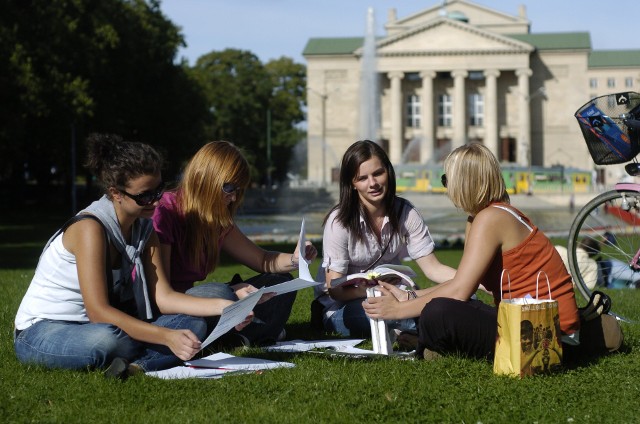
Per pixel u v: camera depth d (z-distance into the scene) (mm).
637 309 10320
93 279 6445
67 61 46531
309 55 112000
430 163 92250
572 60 108438
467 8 120062
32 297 6711
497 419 5156
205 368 6602
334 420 5113
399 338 7574
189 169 7406
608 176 106125
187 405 5500
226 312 6438
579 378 6129
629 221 10945
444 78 111188
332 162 111375
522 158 104688
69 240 6547
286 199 77188
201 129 71000
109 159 6426
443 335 6676
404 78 109750
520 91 105750
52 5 45656
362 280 7176
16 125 41562
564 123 108938
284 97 116000
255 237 34031
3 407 5449
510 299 6395
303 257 7223
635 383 6008
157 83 64312
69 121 45219
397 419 5184
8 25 42688
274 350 7402
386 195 8141
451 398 5590
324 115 112188
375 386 5914
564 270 6660
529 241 6535
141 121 61500
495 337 6559
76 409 5398
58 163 61375
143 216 6582
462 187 6684
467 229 6832
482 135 110125
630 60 122250
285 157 115000
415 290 7406
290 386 5938
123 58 55844
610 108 8672
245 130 101562
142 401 5621
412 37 106688
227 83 101375
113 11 55312
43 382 6059
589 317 6980
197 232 7410
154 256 6918
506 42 105312
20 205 71625
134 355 6535
